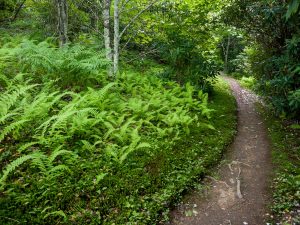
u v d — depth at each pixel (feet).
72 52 33.24
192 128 29.53
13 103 22.57
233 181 22.39
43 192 16.52
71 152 18.81
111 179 18.97
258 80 46.44
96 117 24.20
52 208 15.83
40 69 31.42
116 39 36.45
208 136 28.78
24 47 29.60
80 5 46.24
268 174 23.47
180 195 19.75
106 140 23.06
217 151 26.08
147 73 45.06
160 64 55.93
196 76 41.91
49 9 45.39
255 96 52.03
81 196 17.22
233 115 36.76
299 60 32.30
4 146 19.67
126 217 16.47
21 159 16.63
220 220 18.07
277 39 38.81
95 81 33.65
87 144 20.84
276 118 36.91
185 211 18.51
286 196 20.15
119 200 17.52
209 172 23.17
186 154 24.23
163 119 28.50
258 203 19.86
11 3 52.90
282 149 27.66
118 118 26.61
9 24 49.39
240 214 18.72
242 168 24.44
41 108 22.80
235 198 20.30
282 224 17.66
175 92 36.91
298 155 26.27
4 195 16.05
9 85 25.73
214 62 44.68
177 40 41.93
